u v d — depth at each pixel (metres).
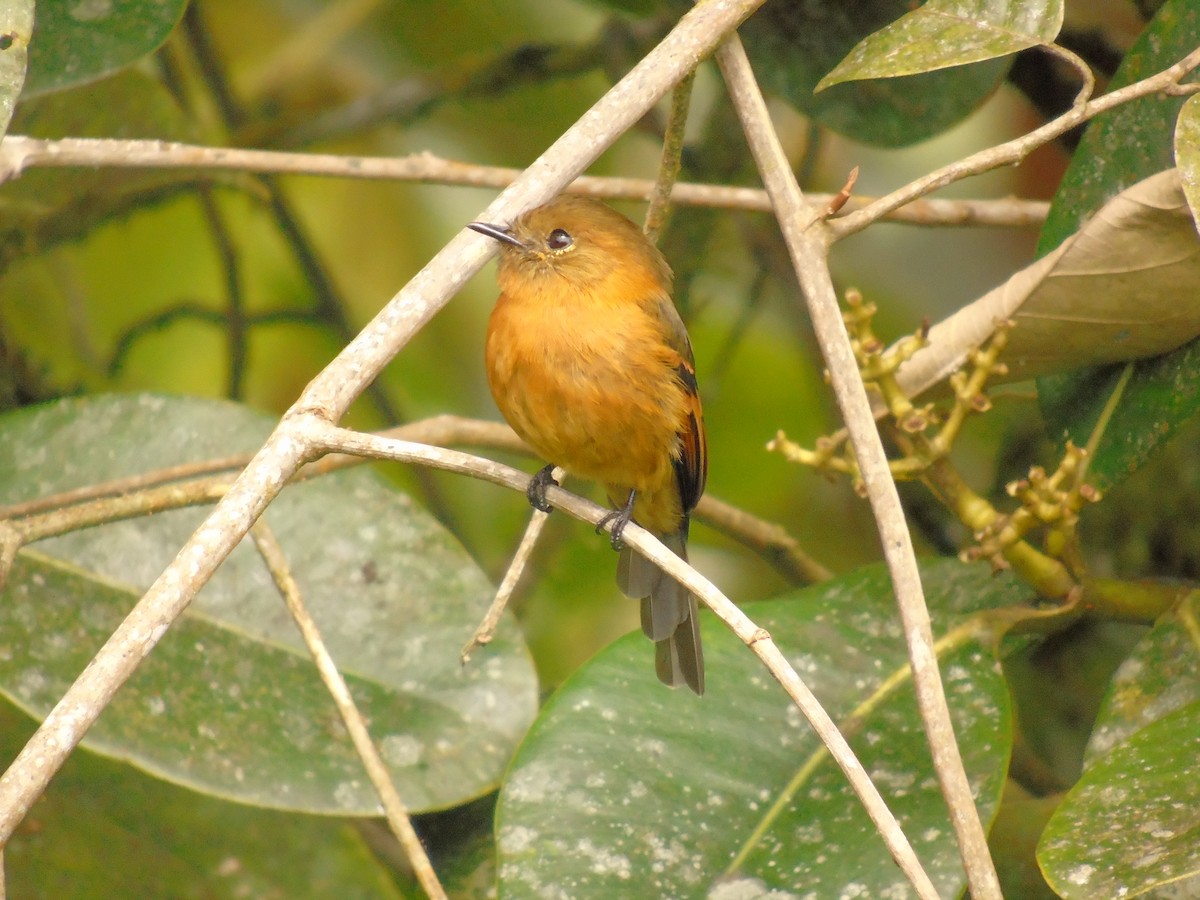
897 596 5.32
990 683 6.94
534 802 6.53
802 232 5.90
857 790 4.94
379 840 8.48
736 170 11.30
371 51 12.48
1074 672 9.31
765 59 8.91
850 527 11.51
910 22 6.50
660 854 6.41
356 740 6.29
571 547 10.98
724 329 12.02
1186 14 7.38
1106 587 7.13
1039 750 9.38
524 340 7.44
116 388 11.02
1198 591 7.12
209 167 7.50
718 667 7.06
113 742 7.15
